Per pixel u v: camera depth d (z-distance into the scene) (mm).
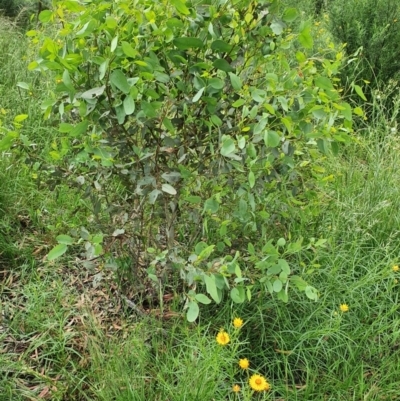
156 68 2104
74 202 3213
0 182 3236
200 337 2363
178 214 2695
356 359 2488
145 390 2248
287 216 2785
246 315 2598
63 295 2732
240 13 2250
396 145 3932
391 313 2676
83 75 2205
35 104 4109
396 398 2326
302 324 2508
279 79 2521
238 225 2660
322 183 2672
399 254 2949
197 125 2383
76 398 2289
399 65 4977
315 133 2307
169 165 2549
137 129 2316
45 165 2629
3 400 2219
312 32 5730
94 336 2508
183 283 2727
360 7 5223
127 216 2484
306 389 2277
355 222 3105
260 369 2463
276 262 2488
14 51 5074
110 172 2439
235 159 2262
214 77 2297
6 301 2730
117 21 2080
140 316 2650
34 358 2438
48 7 5980
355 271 2904
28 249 2986
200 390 2111
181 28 2166
